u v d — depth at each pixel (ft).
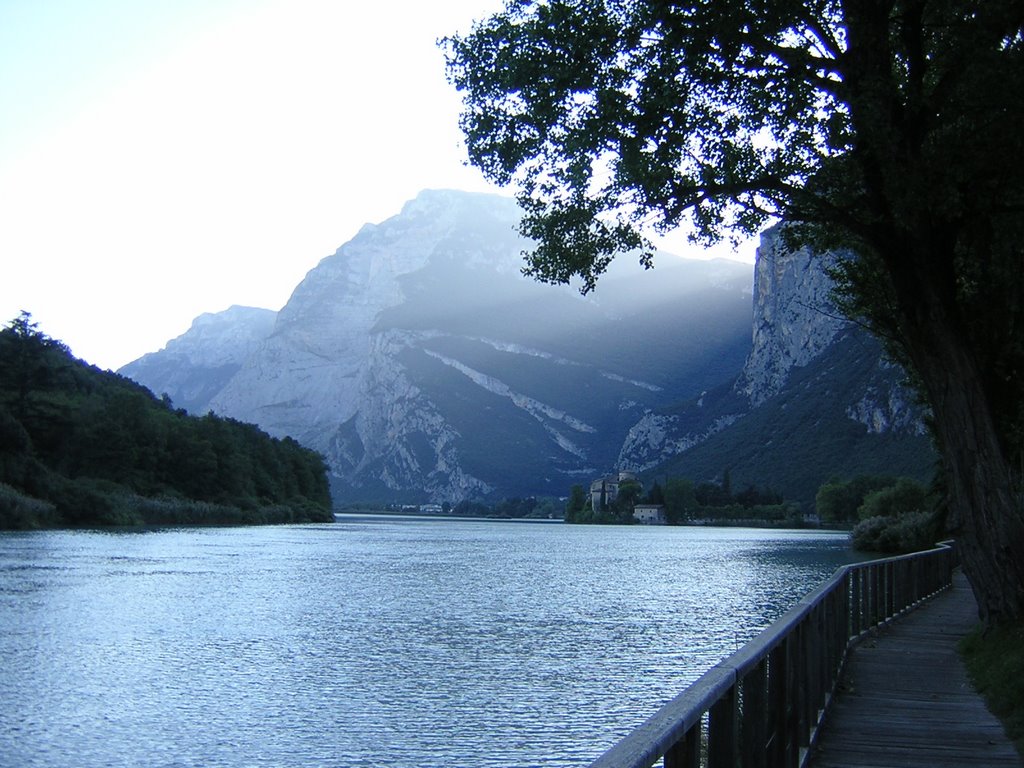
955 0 50.44
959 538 56.29
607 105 52.90
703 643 100.01
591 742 59.72
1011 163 50.98
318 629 109.60
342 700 71.26
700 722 15.72
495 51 56.49
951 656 56.85
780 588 173.88
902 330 57.57
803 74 53.36
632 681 78.69
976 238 63.16
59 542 253.03
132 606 126.21
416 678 80.02
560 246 59.00
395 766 55.01
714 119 54.44
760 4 50.06
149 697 71.97
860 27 52.16
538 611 131.13
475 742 59.82
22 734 61.62
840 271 73.10
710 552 327.67
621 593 161.07
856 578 61.21
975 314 63.46
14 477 330.95
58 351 466.70
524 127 57.00
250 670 83.35
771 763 25.03
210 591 148.97
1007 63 48.26
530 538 466.29
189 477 468.75
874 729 38.58
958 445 55.42
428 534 496.64
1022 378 63.00
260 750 58.34
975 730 38.40
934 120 53.01
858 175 52.90
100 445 406.41
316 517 616.80
